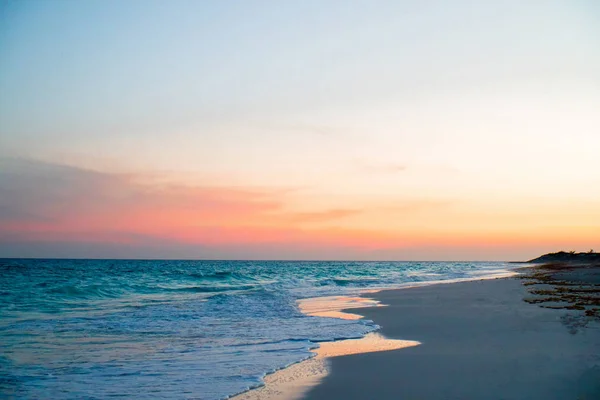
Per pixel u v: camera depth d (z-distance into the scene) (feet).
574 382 23.94
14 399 24.66
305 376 27.99
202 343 39.32
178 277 154.81
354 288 112.98
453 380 25.38
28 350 36.65
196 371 29.78
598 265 240.12
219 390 25.58
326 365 30.55
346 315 57.36
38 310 64.03
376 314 57.88
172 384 26.91
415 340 39.09
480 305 63.36
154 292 101.55
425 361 30.63
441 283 129.18
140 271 208.74
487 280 130.82
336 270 275.59
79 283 111.45
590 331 38.50
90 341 40.40
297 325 48.98
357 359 32.04
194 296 89.81
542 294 76.02
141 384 27.04
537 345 33.55
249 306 68.69
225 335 43.24
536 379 24.59
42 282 114.11
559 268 231.50
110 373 29.58
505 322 45.85
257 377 28.04
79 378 28.48
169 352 35.73
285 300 78.23
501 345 34.47
